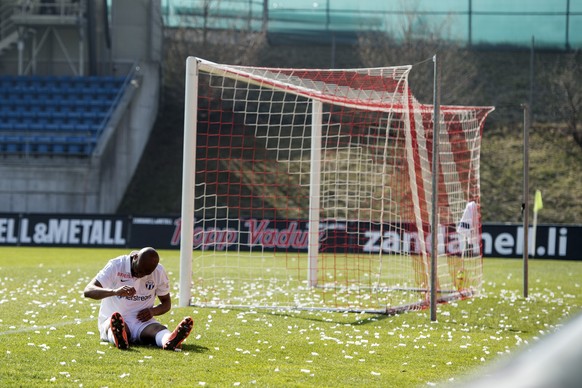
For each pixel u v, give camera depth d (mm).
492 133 117938
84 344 23016
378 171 94688
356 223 85125
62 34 120500
